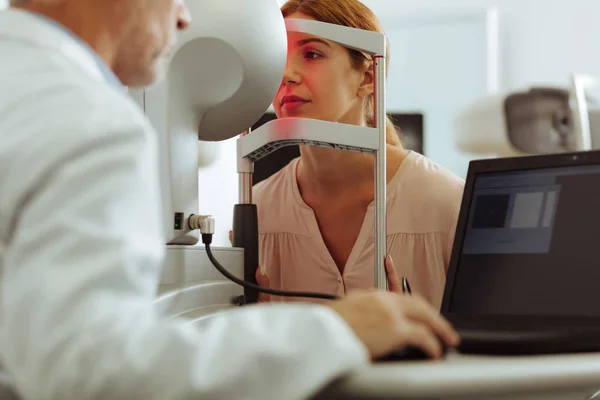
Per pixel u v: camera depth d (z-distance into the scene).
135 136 0.62
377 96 1.39
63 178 0.58
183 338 0.58
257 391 0.57
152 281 0.61
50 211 0.57
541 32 5.19
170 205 1.26
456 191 1.74
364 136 1.37
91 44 0.78
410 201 1.74
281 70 1.33
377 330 0.66
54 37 0.72
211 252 1.29
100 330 0.55
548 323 0.91
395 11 5.25
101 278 0.56
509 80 5.25
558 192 0.98
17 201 0.59
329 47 1.74
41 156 0.59
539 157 1.01
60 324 0.55
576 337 0.80
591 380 0.67
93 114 0.61
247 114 1.33
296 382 0.57
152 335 0.57
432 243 1.70
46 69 0.66
